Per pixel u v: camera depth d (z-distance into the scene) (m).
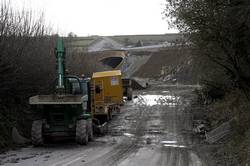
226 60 21.67
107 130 23.72
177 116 29.56
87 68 41.28
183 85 65.31
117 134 22.80
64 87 19.83
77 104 18.75
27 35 22.44
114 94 32.34
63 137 19.59
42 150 17.52
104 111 26.61
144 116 30.09
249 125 17.42
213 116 25.91
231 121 19.98
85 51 46.25
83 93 21.66
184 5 20.30
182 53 24.62
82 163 14.27
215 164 14.41
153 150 17.53
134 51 103.00
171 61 88.50
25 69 21.92
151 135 22.39
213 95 32.47
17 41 21.16
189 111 31.38
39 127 18.41
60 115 19.06
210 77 28.08
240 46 20.25
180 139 21.00
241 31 19.55
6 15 20.52
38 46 24.14
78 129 18.64
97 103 26.98
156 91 55.53
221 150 16.97
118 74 32.53
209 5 19.42
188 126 25.34
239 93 24.16
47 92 24.28
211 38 20.36
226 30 19.69
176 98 42.09
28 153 16.69
